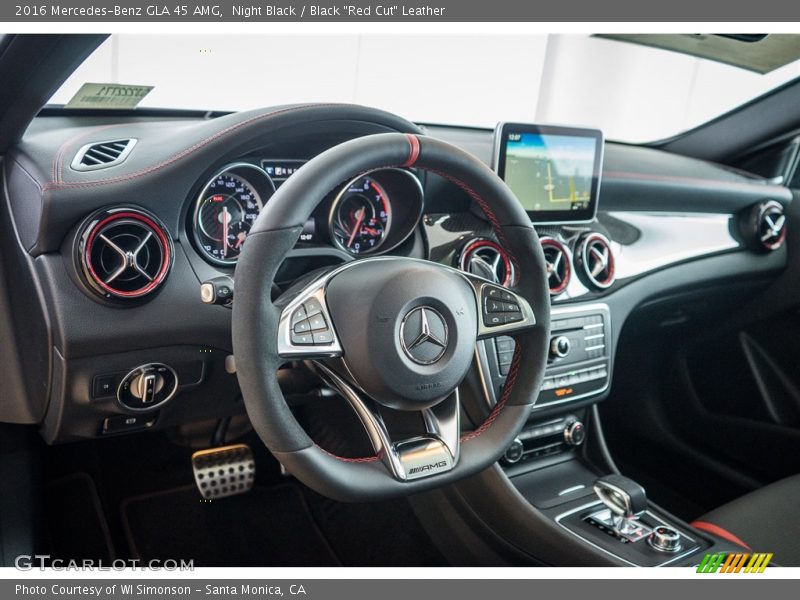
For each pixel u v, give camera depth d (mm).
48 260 979
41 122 1257
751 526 1190
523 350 995
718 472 1774
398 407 867
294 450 806
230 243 1110
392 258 903
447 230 1292
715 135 2051
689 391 1909
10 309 1102
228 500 1572
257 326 788
